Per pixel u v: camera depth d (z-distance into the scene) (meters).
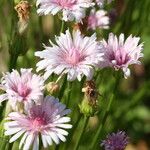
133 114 0.57
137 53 0.33
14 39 0.36
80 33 0.34
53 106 0.30
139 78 0.66
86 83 0.33
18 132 0.29
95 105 0.33
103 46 0.33
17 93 0.29
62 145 0.37
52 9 0.34
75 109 0.41
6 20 0.49
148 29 0.56
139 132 0.60
